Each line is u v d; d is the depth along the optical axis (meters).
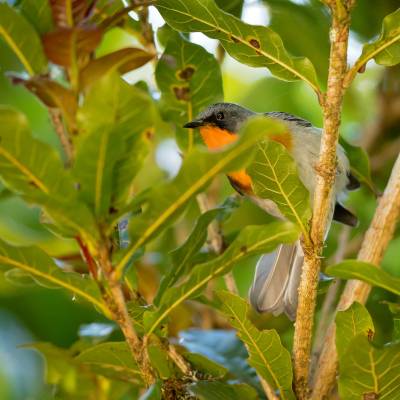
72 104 5.48
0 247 6.02
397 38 6.72
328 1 6.39
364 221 13.53
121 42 14.76
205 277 6.38
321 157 6.69
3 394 13.47
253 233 6.17
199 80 9.47
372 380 6.54
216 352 8.96
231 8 11.07
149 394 6.07
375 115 14.20
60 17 5.84
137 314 7.25
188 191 5.65
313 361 8.84
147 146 5.62
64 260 9.62
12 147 5.27
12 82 5.43
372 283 6.23
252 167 7.07
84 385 9.52
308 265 6.91
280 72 7.31
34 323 13.49
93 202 5.53
